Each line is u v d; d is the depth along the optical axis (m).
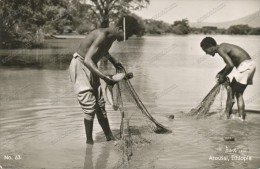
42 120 7.71
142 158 5.61
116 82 6.68
